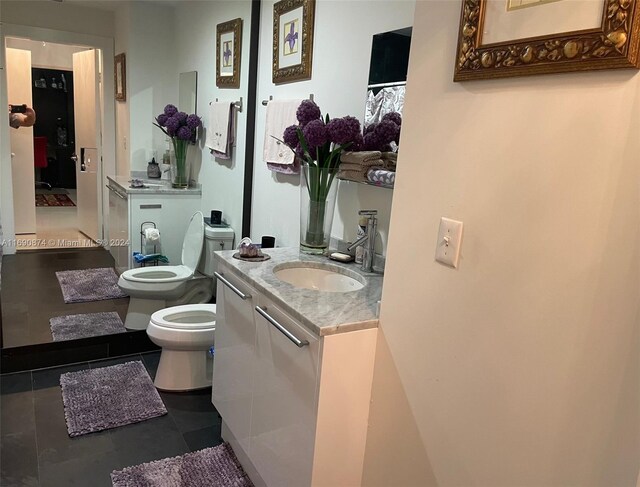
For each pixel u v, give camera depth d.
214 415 2.29
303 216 1.97
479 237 1.06
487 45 1.00
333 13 2.01
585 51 0.82
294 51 2.26
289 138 1.90
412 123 1.22
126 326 2.82
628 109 0.79
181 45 2.66
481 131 1.04
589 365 0.87
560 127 0.89
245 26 2.63
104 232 2.75
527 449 0.99
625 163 0.79
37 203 2.56
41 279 2.61
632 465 0.81
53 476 1.81
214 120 2.81
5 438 2.01
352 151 1.80
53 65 2.45
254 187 2.75
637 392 0.80
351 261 1.90
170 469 1.89
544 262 0.93
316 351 1.30
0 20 2.27
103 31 2.52
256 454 1.69
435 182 1.16
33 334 2.60
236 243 2.86
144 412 2.25
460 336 1.12
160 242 2.88
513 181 0.98
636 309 0.79
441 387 1.18
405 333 1.28
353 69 1.91
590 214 0.85
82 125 2.58
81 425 2.12
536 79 0.92
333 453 1.38
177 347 2.38
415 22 1.19
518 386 1.00
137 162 2.75
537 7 0.90
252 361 1.68
